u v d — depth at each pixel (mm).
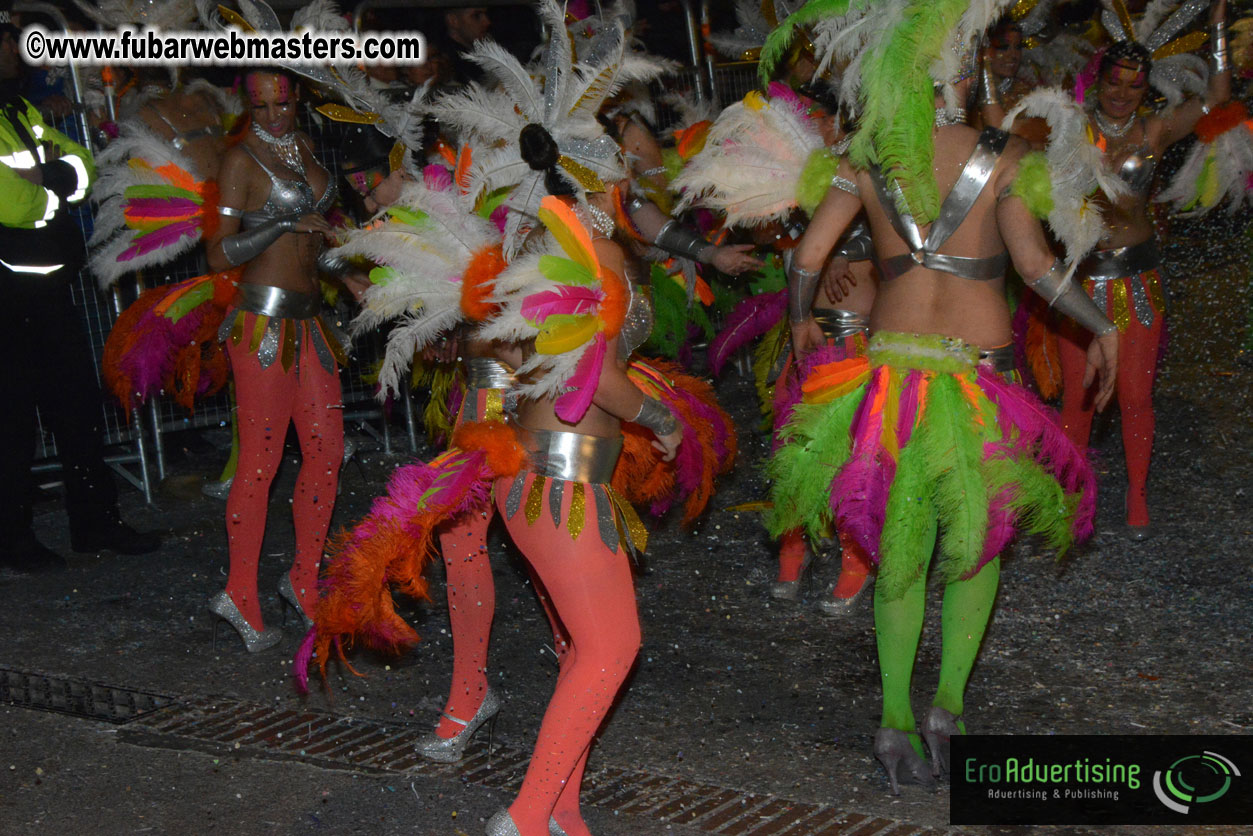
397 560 2986
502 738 3764
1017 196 3182
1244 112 4883
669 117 7762
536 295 2744
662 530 5672
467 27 6102
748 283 5734
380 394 3137
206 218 4184
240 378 4352
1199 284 8719
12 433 5219
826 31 3467
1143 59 4684
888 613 3439
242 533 4402
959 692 3432
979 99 3611
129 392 5035
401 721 3877
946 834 3143
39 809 3363
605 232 2988
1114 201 3426
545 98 2975
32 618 4820
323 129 6281
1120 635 4340
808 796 3367
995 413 3293
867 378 3447
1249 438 6363
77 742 3756
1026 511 3438
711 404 3629
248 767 3588
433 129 4316
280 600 4980
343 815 3309
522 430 2979
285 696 4078
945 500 3254
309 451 4488
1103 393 3432
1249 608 4484
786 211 3621
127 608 4910
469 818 3287
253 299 4336
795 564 4816
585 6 5227
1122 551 5090
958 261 3291
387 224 3119
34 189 4957
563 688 2934
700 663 4297
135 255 4434
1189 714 3750
